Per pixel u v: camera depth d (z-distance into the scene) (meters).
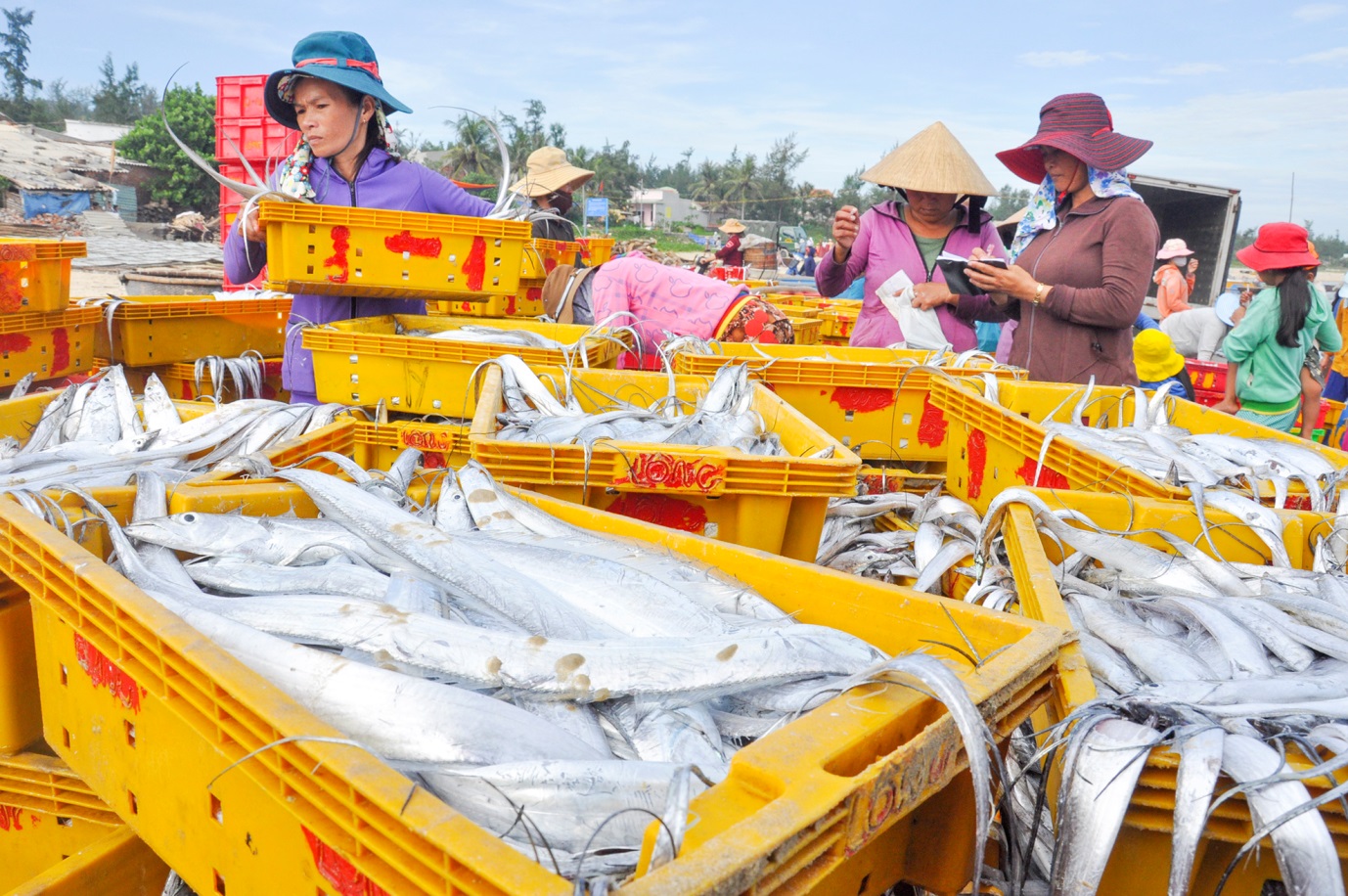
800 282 18.09
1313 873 1.30
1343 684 1.76
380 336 4.05
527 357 4.00
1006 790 1.45
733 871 0.96
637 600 1.87
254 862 1.38
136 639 1.56
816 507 2.70
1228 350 6.26
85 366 5.02
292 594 1.92
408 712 1.40
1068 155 4.48
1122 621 2.08
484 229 4.48
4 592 2.10
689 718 1.55
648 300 5.09
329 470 2.91
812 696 1.50
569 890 0.92
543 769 1.30
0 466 2.73
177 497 2.24
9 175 41.19
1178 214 17.12
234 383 5.27
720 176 139.12
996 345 7.18
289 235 4.32
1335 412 7.93
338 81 4.37
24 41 122.75
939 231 5.29
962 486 3.92
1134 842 1.52
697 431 3.11
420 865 1.04
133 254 21.36
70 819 2.12
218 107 9.92
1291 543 2.62
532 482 2.63
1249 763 1.41
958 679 1.30
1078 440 3.28
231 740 1.36
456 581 1.90
